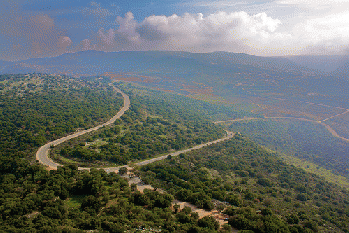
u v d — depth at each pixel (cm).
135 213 9075
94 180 10856
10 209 8419
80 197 10388
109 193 10562
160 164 16825
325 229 11275
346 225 12081
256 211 11138
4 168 12838
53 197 9594
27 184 10544
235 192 14238
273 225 8850
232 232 8819
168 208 9938
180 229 8094
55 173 12125
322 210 13838
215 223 8881
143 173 14612
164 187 12888
